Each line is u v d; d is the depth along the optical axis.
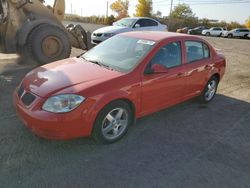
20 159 3.18
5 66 7.59
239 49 17.11
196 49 4.94
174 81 4.34
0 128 3.87
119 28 11.70
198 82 4.99
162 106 4.35
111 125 3.60
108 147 3.58
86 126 3.29
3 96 5.15
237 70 9.30
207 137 4.04
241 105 5.55
